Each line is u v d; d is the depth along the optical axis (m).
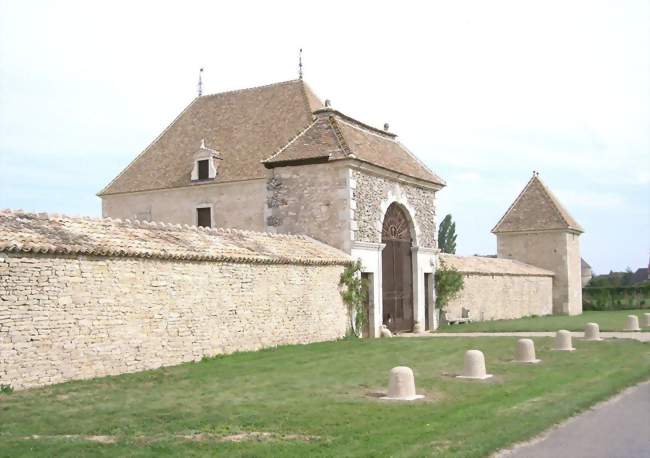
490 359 15.92
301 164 23.75
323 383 12.48
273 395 11.27
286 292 19.16
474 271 31.08
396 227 26.25
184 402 10.66
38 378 12.26
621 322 29.27
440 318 28.55
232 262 17.14
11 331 11.86
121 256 14.09
